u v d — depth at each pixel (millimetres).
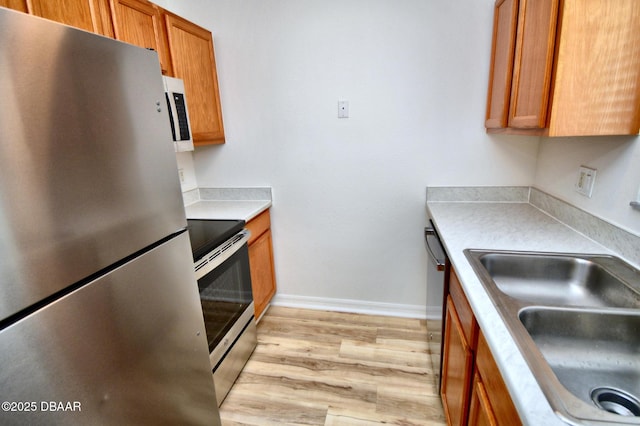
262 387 1770
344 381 1787
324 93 2070
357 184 2189
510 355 693
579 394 778
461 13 1803
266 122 2195
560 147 1629
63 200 688
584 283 1167
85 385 744
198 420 1250
